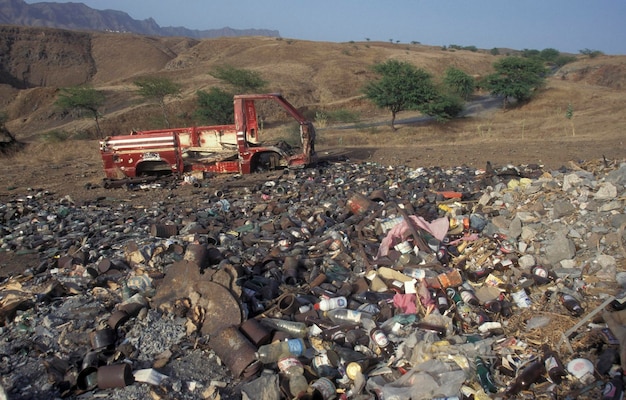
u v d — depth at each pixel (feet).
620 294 15.37
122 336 14.75
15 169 53.62
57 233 26.99
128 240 23.58
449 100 139.33
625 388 11.49
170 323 15.10
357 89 239.91
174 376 13.12
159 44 540.11
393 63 141.08
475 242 21.38
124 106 198.90
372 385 12.40
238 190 36.76
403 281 17.90
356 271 19.93
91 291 17.46
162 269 19.03
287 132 74.84
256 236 24.12
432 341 13.87
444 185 33.09
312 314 16.02
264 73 247.09
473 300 16.31
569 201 22.94
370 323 15.19
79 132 163.63
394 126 141.28
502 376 13.00
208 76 245.65
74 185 42.73
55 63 442.09
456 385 12.09
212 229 25.67
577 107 151.33
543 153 50.06
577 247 19.44
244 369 13.21
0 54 424.87
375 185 35.47
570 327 14.33
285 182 38.55
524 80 161.99
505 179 33.06
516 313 16.03
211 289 15.58
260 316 15.84
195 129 45.93
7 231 28.43
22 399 12.13
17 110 233.55
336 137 106.11
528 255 19.33
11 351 13.97
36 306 16.30
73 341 14.47
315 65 268.00
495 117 152.46
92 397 12.32
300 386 12.46
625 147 52.06
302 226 25.67
